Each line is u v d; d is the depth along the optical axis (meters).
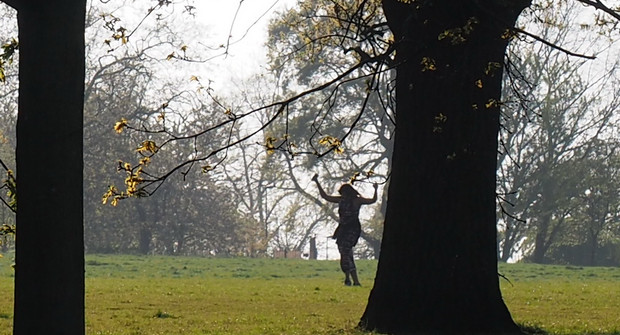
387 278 17.44
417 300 17.16
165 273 44.19
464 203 17.08
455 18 16.72
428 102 17.08
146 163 15.01
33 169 11.06
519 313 22.52
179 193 89.94
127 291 29.25
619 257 96.12
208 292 29.36
